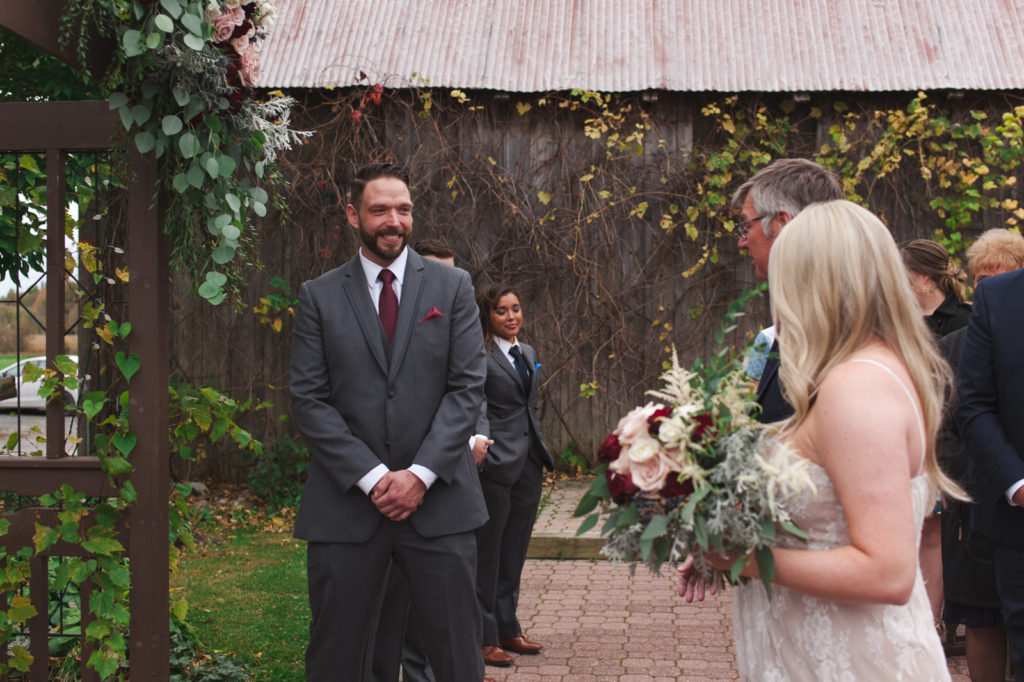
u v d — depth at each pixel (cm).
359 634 295
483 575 412
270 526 702
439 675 301
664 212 794
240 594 521
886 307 169
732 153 771
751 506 160
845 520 163
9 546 315
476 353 313
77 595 407
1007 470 256
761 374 248
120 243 355
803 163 245
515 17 832
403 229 304
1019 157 745
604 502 184
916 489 165
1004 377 262
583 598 526
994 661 320
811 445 165
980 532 269
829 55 775
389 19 827
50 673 356
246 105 298
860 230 172
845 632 165
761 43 791
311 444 298
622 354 799
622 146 778
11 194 340
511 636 429
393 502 285
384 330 307
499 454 408
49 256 313
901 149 765
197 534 671
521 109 781
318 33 812
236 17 283
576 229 792
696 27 811
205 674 377
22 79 719
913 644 165
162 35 269
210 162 283
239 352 803
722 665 414
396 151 786
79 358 329
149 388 305
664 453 164
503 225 789
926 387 169
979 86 736
